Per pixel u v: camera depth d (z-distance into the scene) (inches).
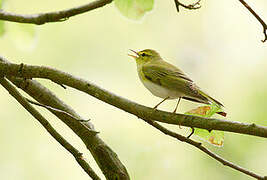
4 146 455.2
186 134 460.8
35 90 266.8
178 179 434.3
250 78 530.6
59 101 268.7
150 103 518.9
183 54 565.6
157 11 572.4
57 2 533.6
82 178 459.8
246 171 225.3
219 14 590.9
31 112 240.4
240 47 570.3
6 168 446.0
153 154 450.3
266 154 420.5
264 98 493.4
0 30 276.8
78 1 546.0
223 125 212.5
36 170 454.3
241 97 511.8
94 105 500.4
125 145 468.4
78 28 540.4
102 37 546.0
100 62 535.8
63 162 463.5
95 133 253.0
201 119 218.5
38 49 518.0
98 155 250.2
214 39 579.2
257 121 471.5
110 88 524.4
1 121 466.9
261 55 558.3
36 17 238.1
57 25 532.1
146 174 439.8
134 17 261.1
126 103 231.9
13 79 266.1
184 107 506.3
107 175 246.8
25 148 461.7
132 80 534.6
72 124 261.4
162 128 238.5
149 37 561.9
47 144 469.4
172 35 571.2
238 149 426.3
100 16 550.6
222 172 425.4
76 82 233.0
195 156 440.1
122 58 542.3
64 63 522.9
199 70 560.4
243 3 229.5
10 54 508.1
